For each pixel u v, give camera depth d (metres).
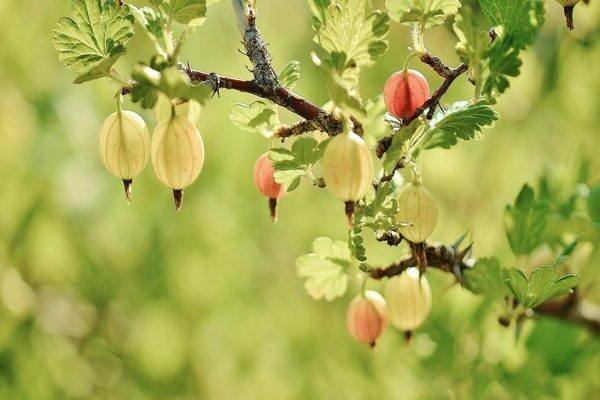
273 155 0.72
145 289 1.40
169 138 0.69
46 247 1.40
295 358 1.40
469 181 1.41
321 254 0.78
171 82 0.67
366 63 0.71
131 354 1.43
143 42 1.35
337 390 1.33
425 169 1.42
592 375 0.98
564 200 0.93
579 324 0.86
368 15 0.70
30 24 1.43
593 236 0.86
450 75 0.72
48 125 1.38
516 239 0.83
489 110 0.74
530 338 0.95
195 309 1.41
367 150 0.69
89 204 1.38
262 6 1.46
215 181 1.42
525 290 0.76
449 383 0.97
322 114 0.72
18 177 1.37
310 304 1.42
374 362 1.23
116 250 1.41
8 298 1.38
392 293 0.78
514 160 1.39
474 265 0.78
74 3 0.72
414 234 0.72
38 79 1.41
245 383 1.41
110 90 1.39
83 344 1.45
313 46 1.47
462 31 0.70
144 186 1.41
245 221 1.43
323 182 0.73
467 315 0.98
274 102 0.71
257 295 1.42
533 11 0.71
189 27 0.70
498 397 0.96
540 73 1.29
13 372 1.34
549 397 0.96
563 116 1.22
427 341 0.98
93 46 0.72
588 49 1.08
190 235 1.41
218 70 1.41
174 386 1.41
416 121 0.71
